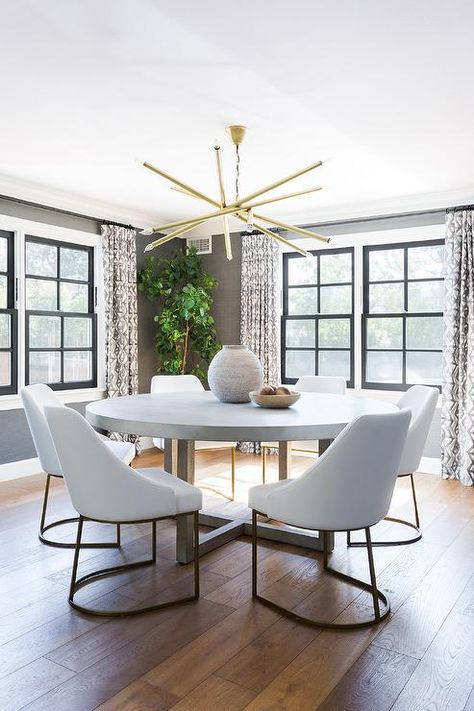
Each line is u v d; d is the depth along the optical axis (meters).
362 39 2.49
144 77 2.83
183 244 6.73
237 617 2.41
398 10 2.28
